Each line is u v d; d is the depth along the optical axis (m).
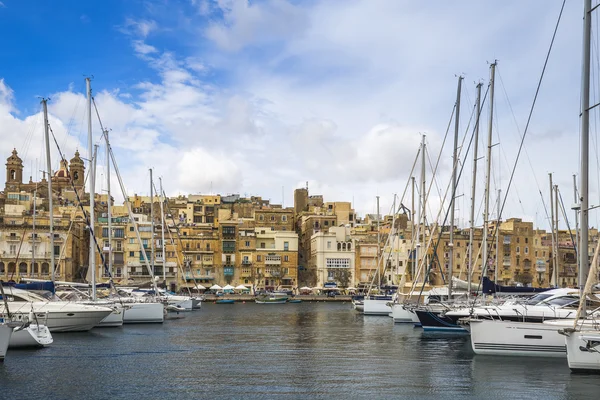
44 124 59.38
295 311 99.50
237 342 50.62
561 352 38.28
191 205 182.88
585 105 32.31
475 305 50.41
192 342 50.28
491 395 29.73
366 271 159.12
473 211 54.53
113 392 30.48
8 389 30.80
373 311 87.50
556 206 85.31
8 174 171.62
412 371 35.94
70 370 35.84
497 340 39.31
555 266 83.50
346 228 167.25
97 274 145.12
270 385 32.22
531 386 31.33
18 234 129.12
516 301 46.56
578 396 29.25
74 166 173.50
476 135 54.91
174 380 33.44
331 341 51.44
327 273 159.12
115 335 53.88
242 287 145.25
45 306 49.62
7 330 36.25
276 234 163.38
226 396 29.77
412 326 66.00
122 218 153.50
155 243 152.75
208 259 158.00
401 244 154.12
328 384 32.41
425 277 62.84
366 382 32.88
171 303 97.56
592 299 35.56
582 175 32.22
